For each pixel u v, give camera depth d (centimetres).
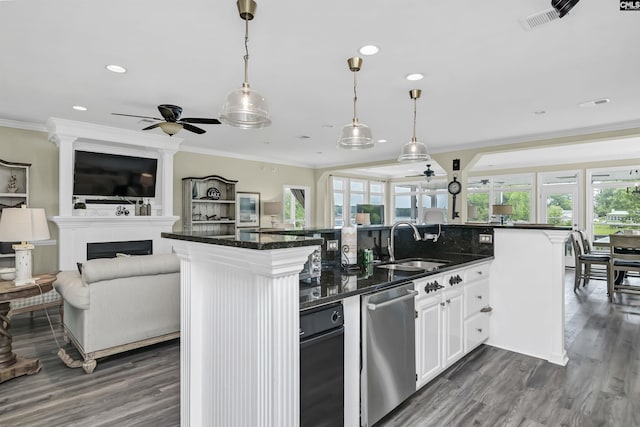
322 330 172
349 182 1062
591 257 579
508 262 330
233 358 163
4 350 276
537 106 400
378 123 478
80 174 516
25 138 484
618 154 750
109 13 216
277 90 351
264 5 206
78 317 298
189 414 185
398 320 219
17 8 210
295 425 146
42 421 217
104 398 245
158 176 600
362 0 202
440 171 1028
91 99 380
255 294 147
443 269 262
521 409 230
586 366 295
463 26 230
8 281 294
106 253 518
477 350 330
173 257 331
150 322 319
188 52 269
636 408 231
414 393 247
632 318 433
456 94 361
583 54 270
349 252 260
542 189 870
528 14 216
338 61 284
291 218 872
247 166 771
